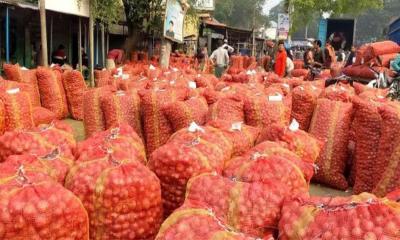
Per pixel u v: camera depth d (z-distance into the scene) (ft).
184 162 10.84
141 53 56.85
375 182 15.85
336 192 17.46
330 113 17.70
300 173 10.60
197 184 9.41
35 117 22.15
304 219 7.86
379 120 15.79
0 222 8.05
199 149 11.49
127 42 57.93
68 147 12.03
